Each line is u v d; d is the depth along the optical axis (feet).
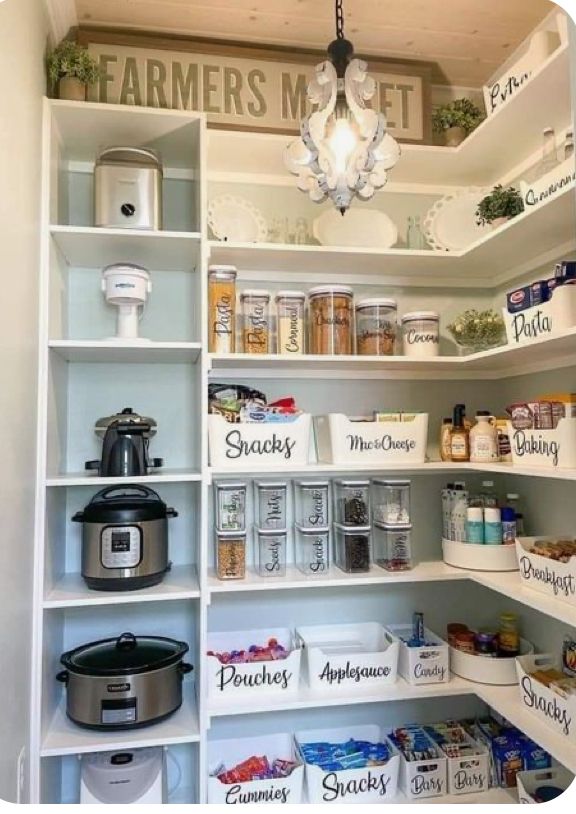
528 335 5.40
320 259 6.63
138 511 5.82
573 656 5.91
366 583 6.20
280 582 6.08
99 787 5.51
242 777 6.11
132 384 6.78
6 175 4.32
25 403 4.98
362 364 6.64
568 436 4.89
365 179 4.33
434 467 6.41
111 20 6.54
